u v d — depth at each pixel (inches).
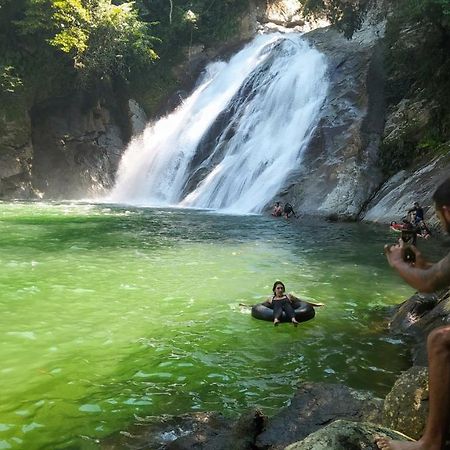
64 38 1414.9
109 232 818.8
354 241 761.0
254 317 391.2
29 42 1471.5
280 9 1989.4
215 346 331.9
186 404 253.0
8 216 1016.9
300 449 152.3
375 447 150.6
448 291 368.8
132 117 1724.9
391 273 552.7
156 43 1803.6
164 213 1127.0
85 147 1630.2
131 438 217.3
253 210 1155.3
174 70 1829.5
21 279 494.3
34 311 395.2
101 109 1668.3
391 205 964.0
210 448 204.1
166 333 354.3
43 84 1514.5
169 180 1545.3
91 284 482.6
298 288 483.8
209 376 285.7
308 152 1191.6
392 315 400.2
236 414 243.0
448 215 140.5
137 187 1620.3
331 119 1208.8
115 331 355.6
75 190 1578.5
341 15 1455.5
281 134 1322.6
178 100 1784.0
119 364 299.1
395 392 208.1
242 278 521.0
